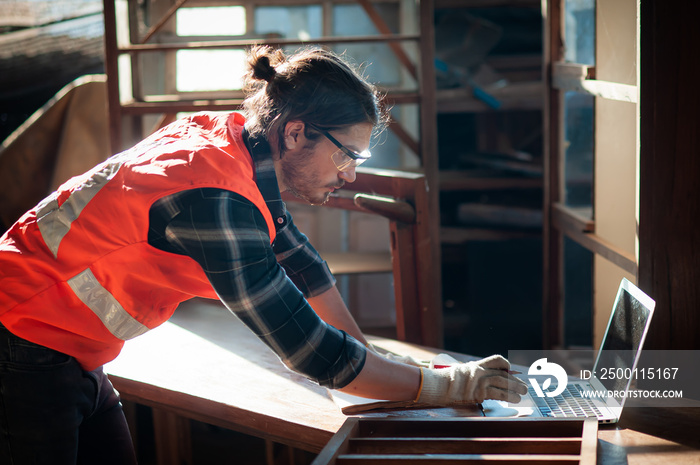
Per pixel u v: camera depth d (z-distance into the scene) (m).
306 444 1.31
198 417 1.47
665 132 1.42
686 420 1.29
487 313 3.25
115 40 2.43
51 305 1.14
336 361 1.16
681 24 1.38
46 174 2.97
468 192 3.53
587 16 2.02
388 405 1.35
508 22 3.51
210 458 2.32
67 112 2.94
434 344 1.92
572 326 2.32
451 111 3.25
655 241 1.45
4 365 1.15
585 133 2.11
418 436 1.25
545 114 2.35
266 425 1.35
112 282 1.15
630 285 1.35
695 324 1.46
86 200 1.14
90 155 2.97
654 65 1.40
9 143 2.91
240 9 3.22
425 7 2.47
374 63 3.27
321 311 1.53
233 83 3.16
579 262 2.25
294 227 1.51
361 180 1.96
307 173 1.18
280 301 1.11
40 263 1.14
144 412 2.53
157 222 1.09
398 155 3.32
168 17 2.55
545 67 2.31
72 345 1.18
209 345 1.76
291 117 1.13
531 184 3.21
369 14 2.70
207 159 1.10
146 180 1.10
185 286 1.18
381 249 3.21
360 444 1.19
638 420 1.29
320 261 1.54
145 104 2.47
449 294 3.53
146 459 2.31
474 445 1.16
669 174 1.43
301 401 1.41
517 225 3.25
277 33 3.13
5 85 3.39
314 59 1.13
